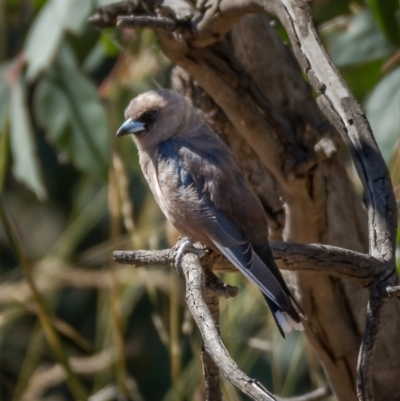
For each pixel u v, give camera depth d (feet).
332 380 28.63
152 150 28.91
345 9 35.45
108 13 28.81
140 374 46.09
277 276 24.00
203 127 28.94
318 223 27.43
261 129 26.73
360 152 21.52
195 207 26.45
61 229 50.90
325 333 27.78
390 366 26.71
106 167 32.19
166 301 39.27
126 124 29.04
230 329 33.09
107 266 41.16
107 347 39.65
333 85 22.29
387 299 19.77
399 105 29.27
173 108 28.76
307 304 27.53
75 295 48.49
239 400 33.88
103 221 48.73
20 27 40.19
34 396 37.63
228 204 26.21
